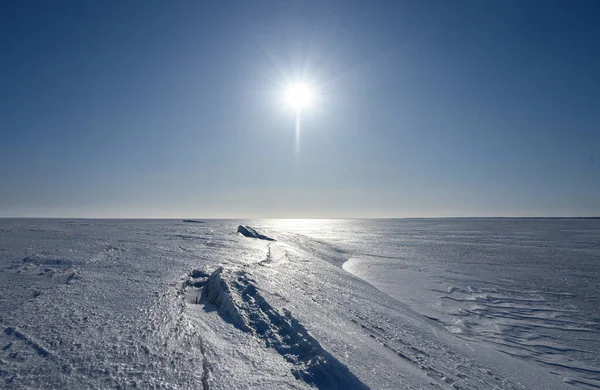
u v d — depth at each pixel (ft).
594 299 49.65
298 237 102.63
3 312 21.43
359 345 21.20
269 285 31.12
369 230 253.65
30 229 91.30
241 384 14.30
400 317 34.24
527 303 47.37
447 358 25.22
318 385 15.17
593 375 27.76
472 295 50.75
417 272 67.05
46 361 15.26
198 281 34.24
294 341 19.22
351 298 37.22
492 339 34.47
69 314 21.40
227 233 99.19
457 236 180.75
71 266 37.24
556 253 101.04
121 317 21.27
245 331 20.61
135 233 86.12
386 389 15.76
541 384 24.76
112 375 14.34
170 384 13.92
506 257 91.04
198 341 18.26
